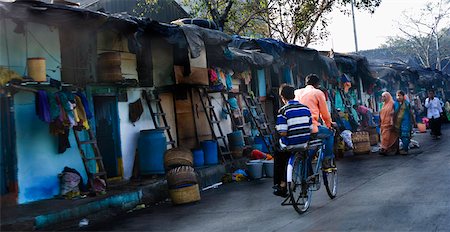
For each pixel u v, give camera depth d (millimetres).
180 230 6863
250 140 14961
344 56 22453
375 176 10234
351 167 12328
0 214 7645
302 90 8297
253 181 11594
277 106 18078
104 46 10852
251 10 24156
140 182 10469
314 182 7625
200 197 9859
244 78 15969
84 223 7938
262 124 16234
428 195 7523
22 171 8734
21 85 8664
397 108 14391
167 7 22141
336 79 21422
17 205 8430
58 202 8578
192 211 8367
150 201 9797
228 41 12891
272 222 6746
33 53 9203
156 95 12328
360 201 7582
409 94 34000
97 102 10773
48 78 9164
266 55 15703
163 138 11211
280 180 7391
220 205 8672
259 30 27594
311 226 6230
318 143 7660
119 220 8180
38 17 8359
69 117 9094
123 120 11273
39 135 9117
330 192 8039
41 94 8734
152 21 10766
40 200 8883
